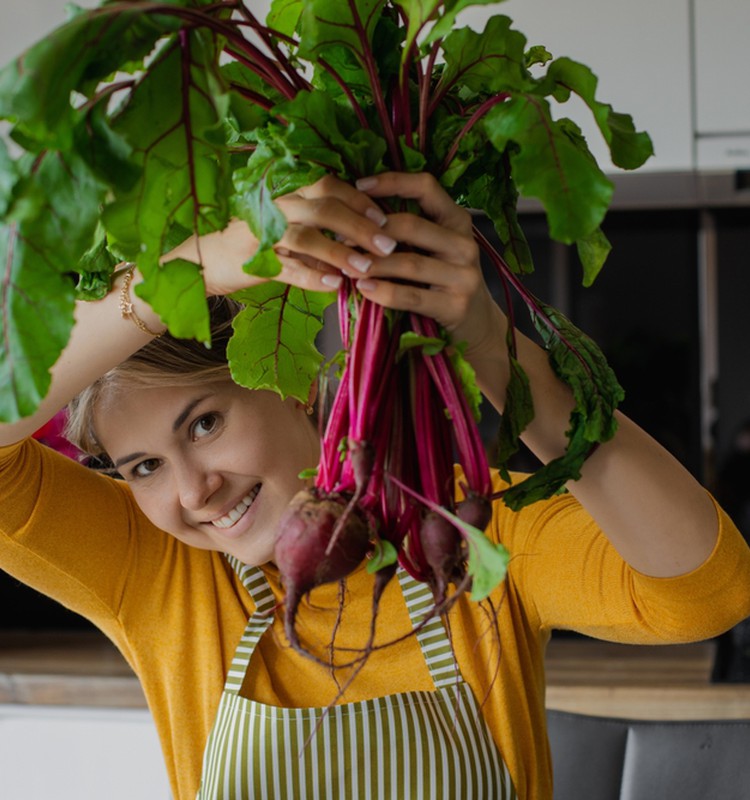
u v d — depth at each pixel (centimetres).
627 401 265
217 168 70
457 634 120
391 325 72
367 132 72
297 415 115
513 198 85
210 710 123
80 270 88
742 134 216
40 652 250
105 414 109
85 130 66
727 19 215
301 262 75
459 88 80
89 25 63
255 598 123
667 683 209
